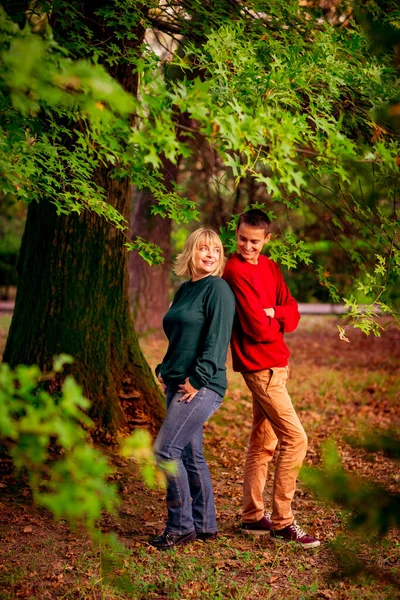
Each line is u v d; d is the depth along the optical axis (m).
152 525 4.98
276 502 4.66
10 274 28.86
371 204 5.22
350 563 2.38
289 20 5.48
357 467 6.50
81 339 6.82
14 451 2.21
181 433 4.36
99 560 4.27
